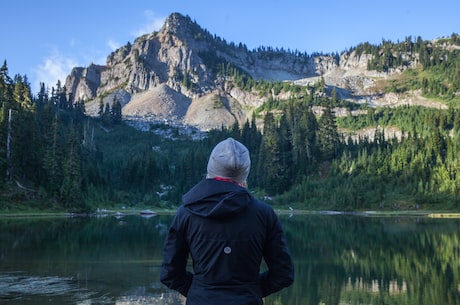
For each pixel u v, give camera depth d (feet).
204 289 11.73
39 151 254.06
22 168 242.17
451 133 567.18
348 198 343.87
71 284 56.18
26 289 53.26
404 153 385.29
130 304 47.19
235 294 11.62
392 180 365.61
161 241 107.45
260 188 418.51
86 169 313.12
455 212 307.78
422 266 72.90
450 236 127.44
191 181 413.59
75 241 104.99
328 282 60.03
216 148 12.88
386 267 72.28
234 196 11.68
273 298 51.29
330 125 454.81
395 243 107.76
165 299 49.37
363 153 392.06
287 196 382.01
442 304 48.32
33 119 260.01
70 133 261.85
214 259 11.57
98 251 87.20
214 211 11.44
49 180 244.63
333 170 400.47
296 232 141.69
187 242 12.10
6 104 241.35
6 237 110.93
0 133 224.33
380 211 326.03
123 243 102.17
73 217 222.48
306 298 51.31
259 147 483.92
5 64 251.39
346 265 74.02
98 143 624.18
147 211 309.01
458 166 358.84
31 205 225.15
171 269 12.22
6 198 217.36
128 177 418.51
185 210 12.09
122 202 345.72
